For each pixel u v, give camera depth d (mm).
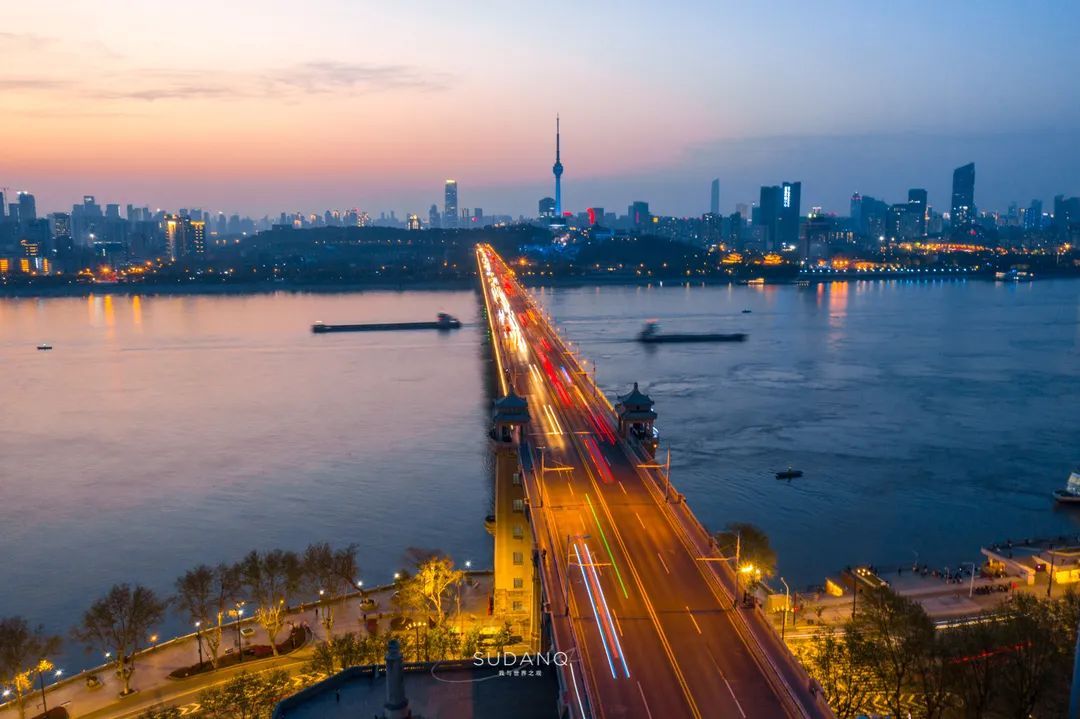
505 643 103062
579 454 129250
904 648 88312
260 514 160375
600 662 67625
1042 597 116688
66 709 95562
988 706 85938
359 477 180875
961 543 148000
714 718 59875
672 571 85000
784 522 157000
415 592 112188
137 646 110750
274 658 106062
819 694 62281
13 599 127375
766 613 114562
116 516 159625
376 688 72938
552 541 93062
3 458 196625
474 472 183625
